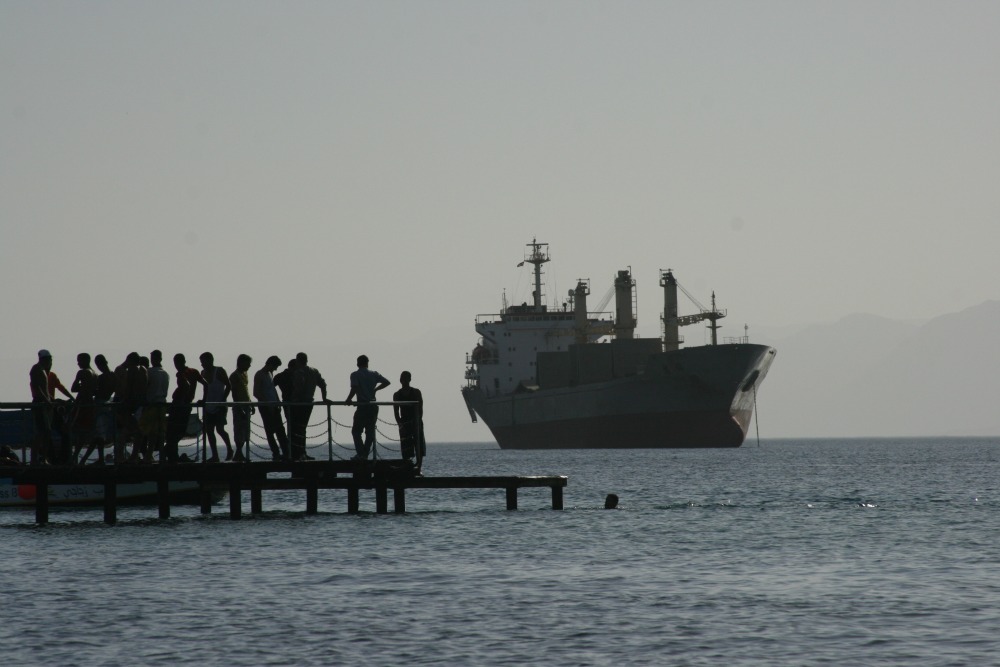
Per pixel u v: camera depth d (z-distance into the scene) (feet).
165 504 244.22
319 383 225.15
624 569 174.81
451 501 331.36
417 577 166.71
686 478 504.84
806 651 120.16
